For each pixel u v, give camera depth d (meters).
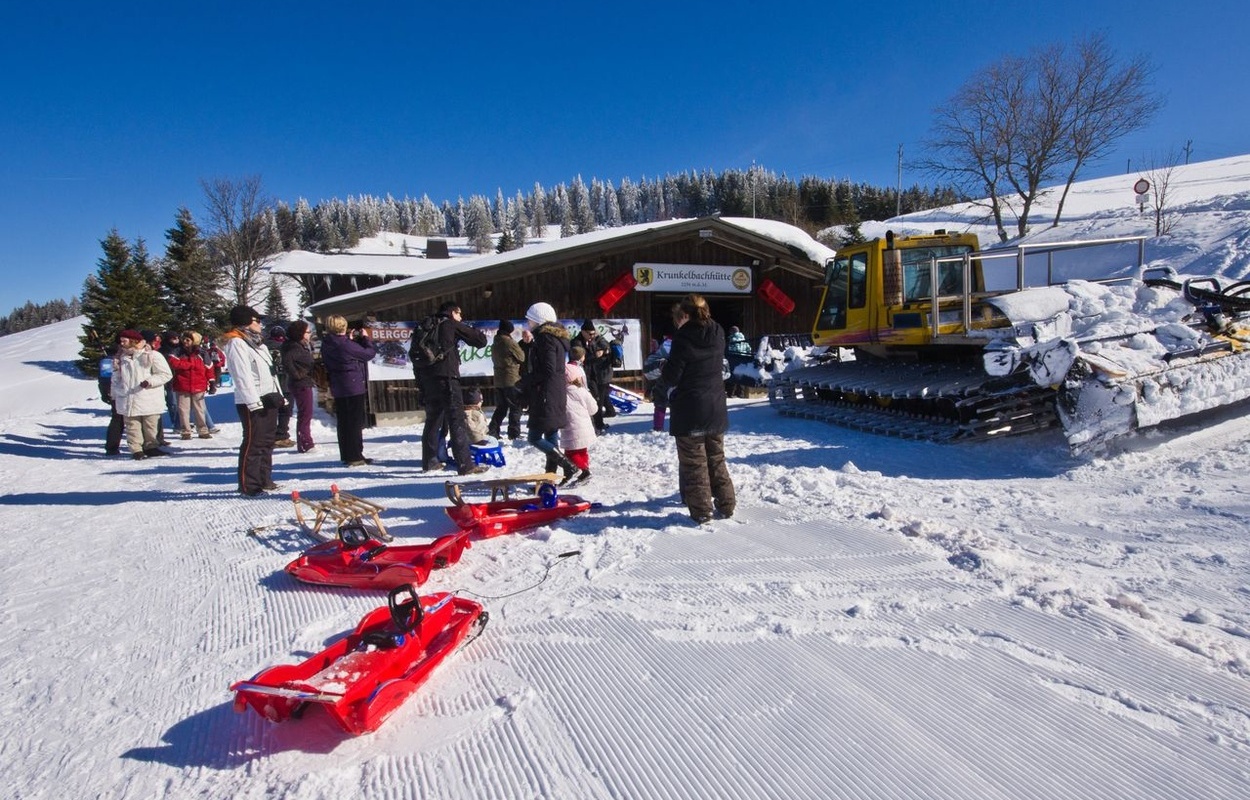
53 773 2.44
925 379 8.12
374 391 13.45
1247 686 2.50
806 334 17.22
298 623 3.65
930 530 4.25
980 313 8.14
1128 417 5.72
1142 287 7.54
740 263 16.48
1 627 3.81
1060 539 4.17
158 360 10.16
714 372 4.75
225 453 10.24
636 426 10.79
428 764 2.36
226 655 3.33
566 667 2.96
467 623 3.23
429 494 6.47
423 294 13.53
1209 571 3.53
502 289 14.37
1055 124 36.59
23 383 37.19
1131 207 41.38
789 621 3.22
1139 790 2.01
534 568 4.18
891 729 2.37
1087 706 2.43
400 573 3.95
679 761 2.27
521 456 8.48
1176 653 2.74
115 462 9.72
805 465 6.85
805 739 2.34
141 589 4.33
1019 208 52.84
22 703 2.97
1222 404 6.21
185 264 43.59
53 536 5.69
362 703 2.49
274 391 7.11
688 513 5.15
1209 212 31.61
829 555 4.07
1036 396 6.99
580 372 6.47
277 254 48.84
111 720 2.79
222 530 5.60
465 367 14.04
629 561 4.18
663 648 3.06
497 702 2.72
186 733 2.66
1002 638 2.94
